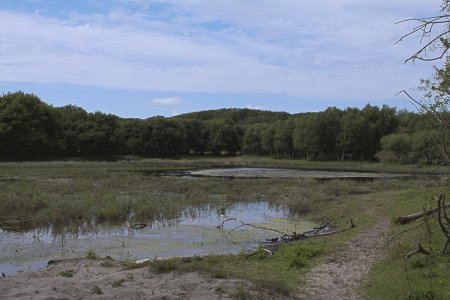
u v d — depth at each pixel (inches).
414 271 426.3
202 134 4256.9
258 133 4232.3
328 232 758.5
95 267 481.1
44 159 2957.7
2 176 1662.2
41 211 862.5
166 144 3878.0
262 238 730.2
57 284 396.2
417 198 977.5
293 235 730.8
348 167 2923.2
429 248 463.2
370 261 510.0
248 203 1123.9
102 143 3486.7
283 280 435.5
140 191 1272.1
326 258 537.6
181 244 675.4
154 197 1080.2
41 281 410.3
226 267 502.3
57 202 912.9
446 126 378.6
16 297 347.6
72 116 3491.6
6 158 2780.5
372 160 3491.6
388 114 3526.1
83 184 1299.2
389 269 453.7
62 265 492.4
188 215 920.9
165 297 343.6
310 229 810.2
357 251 563.8
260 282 387.9
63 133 3127.5
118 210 876.6
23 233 730.2
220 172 2287.2
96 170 2028.8
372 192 1333.7
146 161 3240.7
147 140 3833.7
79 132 3356.3
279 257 555.5
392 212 856.9
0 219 832.9
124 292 360.5
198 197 1128.2
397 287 382.3
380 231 681.0
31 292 363.9
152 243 679.1
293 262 509.0
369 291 390.3
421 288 362.6
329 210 989.8
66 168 2144.4
